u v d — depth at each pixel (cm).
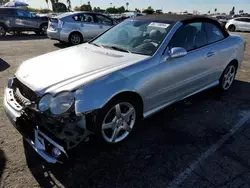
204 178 227
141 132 304
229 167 242
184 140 288
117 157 256
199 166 243
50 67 260
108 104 243
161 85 295
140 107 285
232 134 303
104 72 244
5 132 295
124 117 270
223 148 273
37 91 221
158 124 325
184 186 217
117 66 259
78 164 243
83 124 229
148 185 218
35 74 248
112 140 267
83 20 980
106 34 381
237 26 1928
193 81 351
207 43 372
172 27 321
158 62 287
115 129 266
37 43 1054
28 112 227
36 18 1404
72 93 214
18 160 246
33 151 261
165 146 276
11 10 1323
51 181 220
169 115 352
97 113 237
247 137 296
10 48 901
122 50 314
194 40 349
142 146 276
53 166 239
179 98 343
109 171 235
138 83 263
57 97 211
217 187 217
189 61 328
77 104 214
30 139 229
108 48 327
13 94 257
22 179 221
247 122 334
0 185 213
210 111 367
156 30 328
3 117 332
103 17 1032
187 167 242
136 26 356
